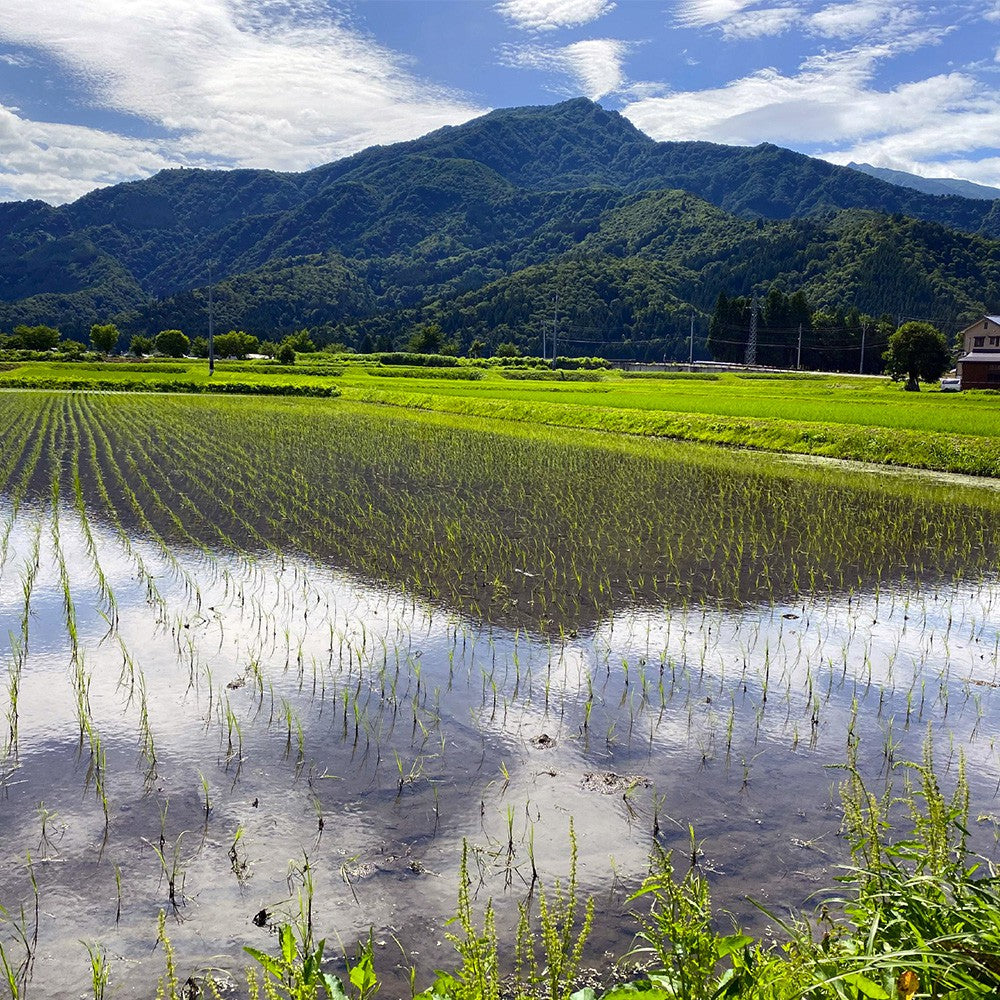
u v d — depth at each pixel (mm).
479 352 131375
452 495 19531
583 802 6375
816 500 19938
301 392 56906
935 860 3945
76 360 86000
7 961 4520
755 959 3721
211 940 4781
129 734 7367
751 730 7723
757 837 5918
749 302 116500
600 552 14398
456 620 10719
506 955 4660
